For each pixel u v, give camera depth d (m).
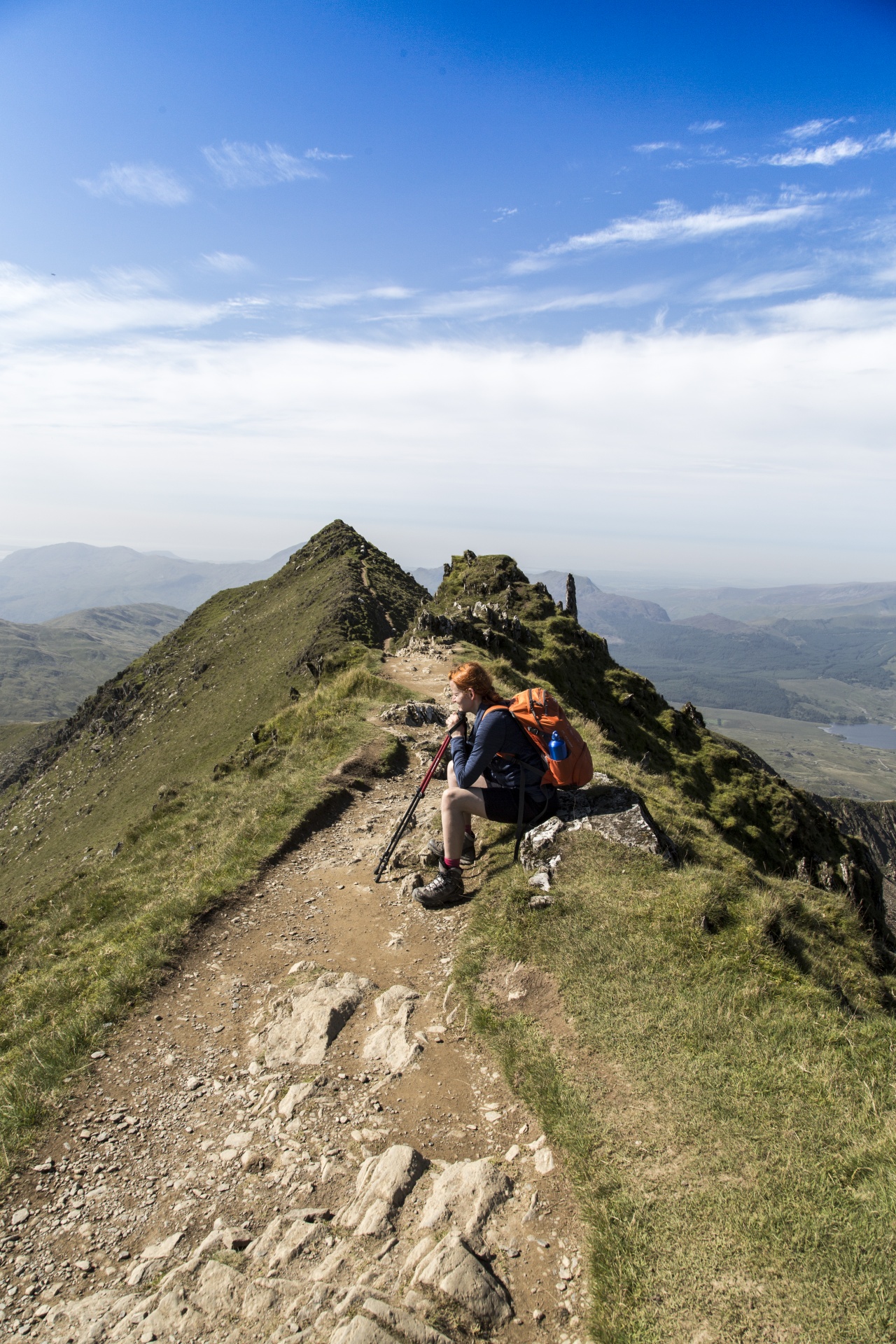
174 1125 5.65
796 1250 3.99
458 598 50.72
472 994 6.66
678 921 6.88
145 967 7.83
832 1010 5.98
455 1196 4.60
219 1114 5.73
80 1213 4.87
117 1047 6.63
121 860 15.16
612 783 9.38
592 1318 3.82
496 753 7.83
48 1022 7.55
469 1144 5.18
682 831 11.52
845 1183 4.36
